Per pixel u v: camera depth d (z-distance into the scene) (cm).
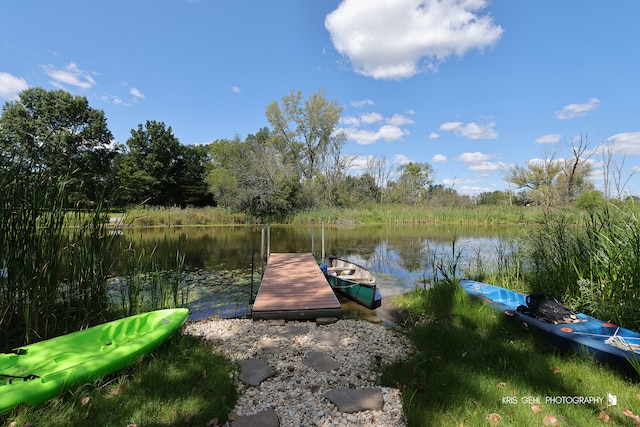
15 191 352
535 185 2331
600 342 320
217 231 1977
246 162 2753
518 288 583
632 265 398
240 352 373
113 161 3231
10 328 366
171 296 631
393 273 917
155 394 268
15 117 2727
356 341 409
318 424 240
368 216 2638
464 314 484
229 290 730
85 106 3070
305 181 3253
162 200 3359
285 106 3453
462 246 1306
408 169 4597
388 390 287
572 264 484
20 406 230
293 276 730
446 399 264
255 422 239
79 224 411
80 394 258
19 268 348
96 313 420
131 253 537
